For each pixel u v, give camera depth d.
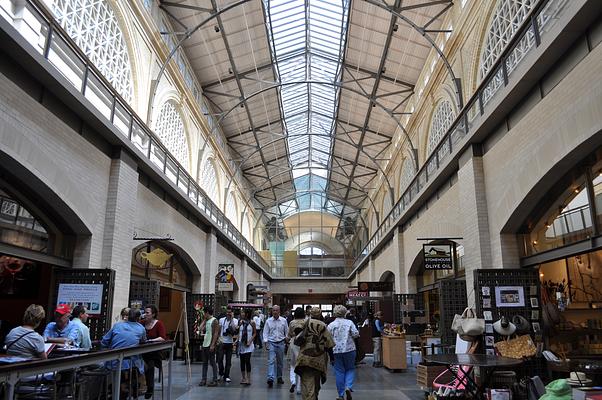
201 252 19.50
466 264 11.38
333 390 9.23
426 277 19.53
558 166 7.75
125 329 6.63
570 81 7.28
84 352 5.48
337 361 7.67
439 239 13.14
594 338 9.25
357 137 28.27
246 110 23.88
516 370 8.41
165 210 14.88
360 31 18.28
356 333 7.78
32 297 11.34
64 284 9.38
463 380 7.62
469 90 14.05
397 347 12.20
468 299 11.09
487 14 12.78
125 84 13.20
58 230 9.53
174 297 19.77
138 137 12.70
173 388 9.34
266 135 28.09
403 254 21.14
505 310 9.00
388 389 9.34
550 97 7.88
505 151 9.70
